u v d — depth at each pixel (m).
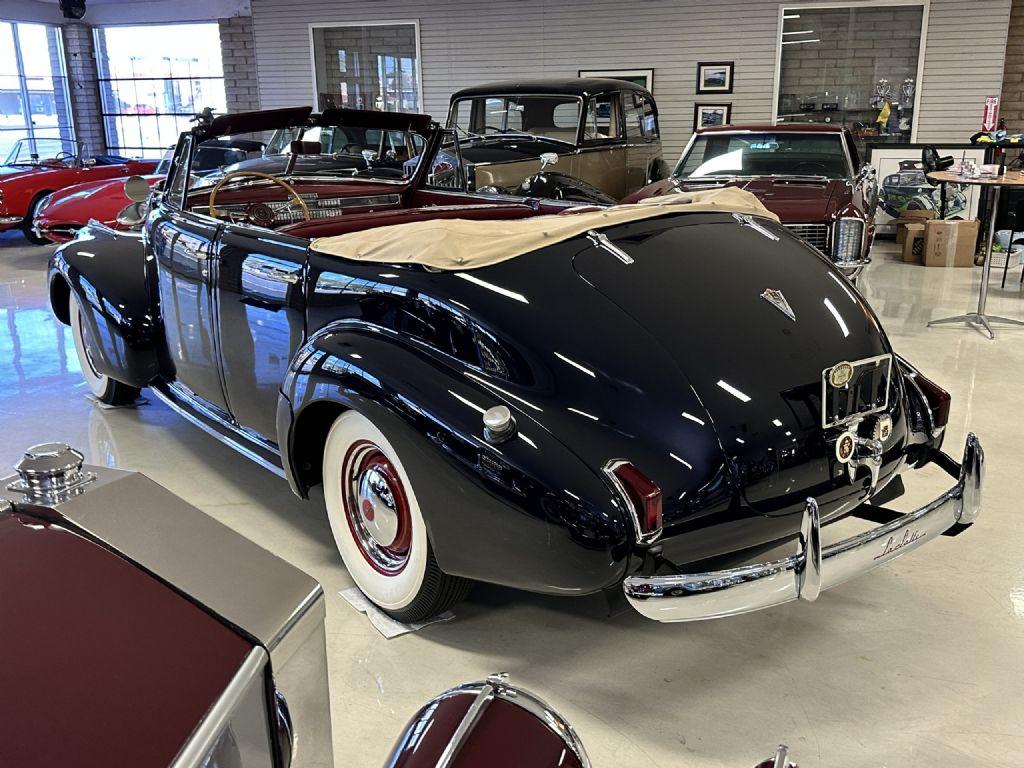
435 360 1.90
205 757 0.69
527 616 2.20
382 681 1.94
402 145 3.70
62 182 8.86
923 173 8.68
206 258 2.71
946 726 1.79
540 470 1.66
